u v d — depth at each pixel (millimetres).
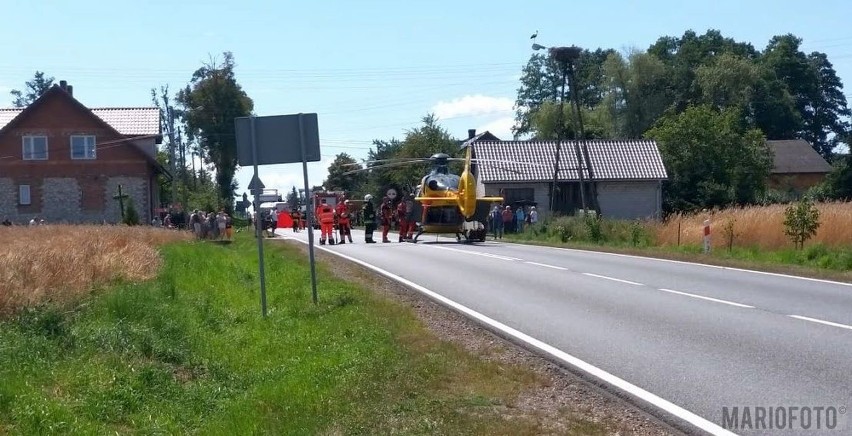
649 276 19203
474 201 36781
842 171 54250
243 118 13680
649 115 81438
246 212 76312
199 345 11273
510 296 15992
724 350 10344
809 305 14133
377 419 7473
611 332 11805
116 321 11500
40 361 9133
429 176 38281
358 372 9164
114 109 63562
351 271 21594
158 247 28156
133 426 7867
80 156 57125
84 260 16859
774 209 29500
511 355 10477
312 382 8914
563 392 8602
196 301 15078
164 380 9234
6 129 56156
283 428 7387
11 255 15102
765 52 95062
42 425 7320
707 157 63625
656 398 8172
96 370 9047
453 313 14023
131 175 57500
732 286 17047
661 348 10570
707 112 65000
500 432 7047
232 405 8492
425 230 36969
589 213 39375
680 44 101625
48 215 56781
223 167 78688
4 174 56406
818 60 93688
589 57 101312
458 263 23641
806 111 92688
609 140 63031
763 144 65875
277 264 23484
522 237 40469
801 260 23562
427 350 10477
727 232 27906
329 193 64625
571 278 18891
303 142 13781
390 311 13609
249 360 10797
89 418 7793
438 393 8438
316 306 14297
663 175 60562
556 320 12984
